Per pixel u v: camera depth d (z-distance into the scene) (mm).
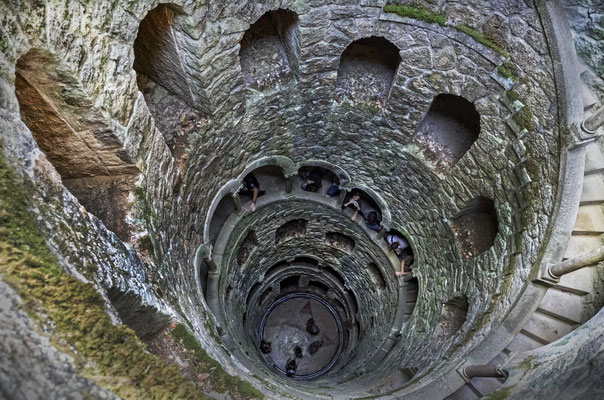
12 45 3076
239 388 4309
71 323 2209
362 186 10258
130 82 4566
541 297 6027
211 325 6293
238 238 9922
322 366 14258
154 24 5332
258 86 7340
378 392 7602
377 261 11547
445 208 8859
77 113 4098
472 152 7695
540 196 6508
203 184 7352
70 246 2916
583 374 3951
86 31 3801
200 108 6609
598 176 6277
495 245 7617
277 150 9039
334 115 8633
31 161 2861
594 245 6117
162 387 2379
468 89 7125
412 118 8188
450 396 5988
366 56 8406
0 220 2332
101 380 2131
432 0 6355
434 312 9180
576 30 5547
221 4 5379
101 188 4891
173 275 5574
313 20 6551
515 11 5895
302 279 14602
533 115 6426
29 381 1895
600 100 5887
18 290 2125
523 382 4887
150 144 5168
